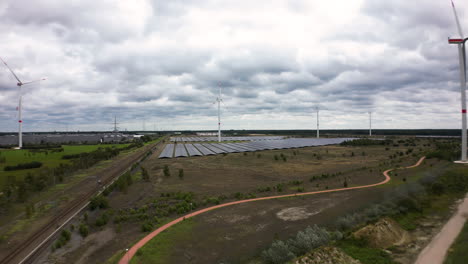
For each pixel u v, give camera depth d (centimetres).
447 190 4131
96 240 2969
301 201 4159
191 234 2983
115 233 3144
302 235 2559
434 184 4128
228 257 2430
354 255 2247
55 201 4497
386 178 5541
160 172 7100
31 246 2841
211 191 5047
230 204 4122
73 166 7475
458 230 2642
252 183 5741
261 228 3119
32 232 3200
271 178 6288
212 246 2678
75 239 3012
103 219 3484
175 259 2430
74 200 4547
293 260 2170
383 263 2100
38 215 3819
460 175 4797
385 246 2392
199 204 4169
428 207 3422
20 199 4481
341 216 3353
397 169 6469
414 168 6481
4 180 5966
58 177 6291
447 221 2903
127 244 2812
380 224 2634
